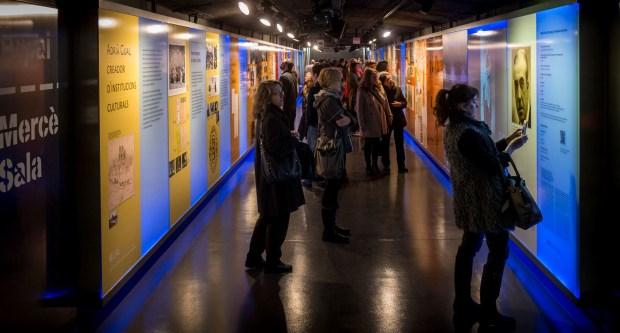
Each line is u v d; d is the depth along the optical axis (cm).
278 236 489
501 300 430
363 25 1997
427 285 464
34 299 344
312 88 832
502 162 378
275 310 416
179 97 621
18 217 320
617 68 363
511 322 382
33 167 337
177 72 611
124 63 449
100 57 398
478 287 463
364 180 904
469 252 392
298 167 482
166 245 568
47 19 353
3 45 299
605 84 378
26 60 326
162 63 555
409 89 1409
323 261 527
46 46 351
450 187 842
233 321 398
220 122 852
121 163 445
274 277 484
